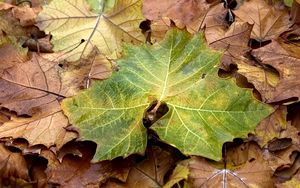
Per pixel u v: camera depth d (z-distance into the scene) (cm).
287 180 47
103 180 46
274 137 49
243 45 57
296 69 53
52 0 60
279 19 60
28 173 47
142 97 48
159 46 50
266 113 47
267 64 54
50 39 59
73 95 49
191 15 61
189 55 50
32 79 51
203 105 48
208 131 46
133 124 47
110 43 58
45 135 48
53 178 46
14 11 62
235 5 65
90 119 47
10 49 56
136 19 59
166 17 60
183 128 46
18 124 49
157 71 50
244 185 45
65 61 54
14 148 48
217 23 60
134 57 50
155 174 47
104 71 53
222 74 54
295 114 52
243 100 47
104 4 60
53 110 50
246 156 48
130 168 47
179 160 48
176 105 48
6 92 51
